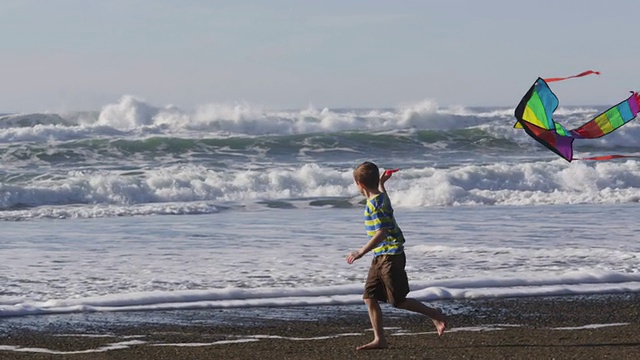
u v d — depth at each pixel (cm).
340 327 1323
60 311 1419
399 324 1341
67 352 1144
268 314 1417
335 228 2712
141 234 2572
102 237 2502
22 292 1636
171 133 6481
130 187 3775
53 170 4466
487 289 1608
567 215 3109
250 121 6806
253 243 2344
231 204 3516
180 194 3831
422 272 1820
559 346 1163
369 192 1152
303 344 1197
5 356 1117
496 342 1195
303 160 5375
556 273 1789
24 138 5994
